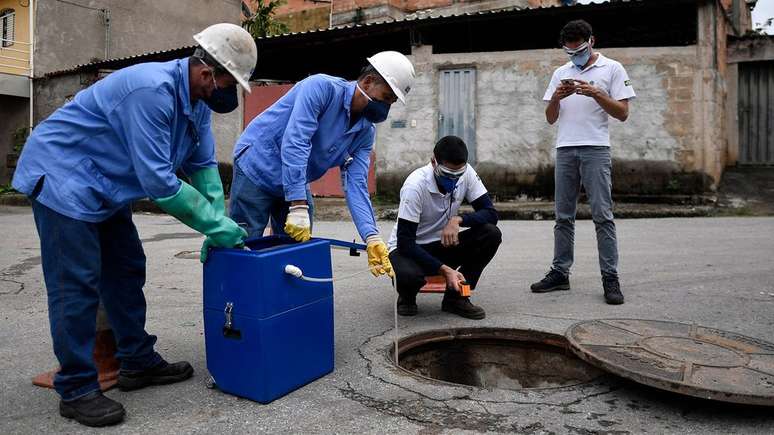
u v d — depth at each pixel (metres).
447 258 3.97
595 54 4.24
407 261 3.72
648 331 3.15
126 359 2.66
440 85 11.26
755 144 12.18
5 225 9.73
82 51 16.50
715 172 10.01
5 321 3.82
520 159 10.86
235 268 2.52
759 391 2.35
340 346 3.28
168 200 2.26
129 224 2.60
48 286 2.29
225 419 2.38
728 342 2.98
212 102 2.37
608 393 2.65
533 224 9.00
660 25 11.03
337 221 10.07
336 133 3.01
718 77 10.36
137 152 2.19
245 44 2.31
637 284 4.72
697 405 2.53
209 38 2.28
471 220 3.78
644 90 10.12
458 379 3.59
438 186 3.67
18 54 16.38
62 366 2.33
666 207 9.69
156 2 17.75
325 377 2.82
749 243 6.59
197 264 5.94
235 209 3.17
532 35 12.23
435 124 11.27
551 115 4.32
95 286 2.34
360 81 2.97
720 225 8.16
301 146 2.82
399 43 12.92
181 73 2.29
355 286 4.84
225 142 13.77
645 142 10.16
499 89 10.93
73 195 2.23
